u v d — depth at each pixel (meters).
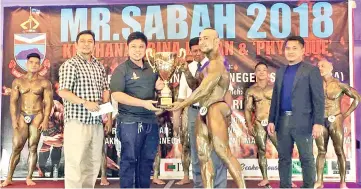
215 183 3.10
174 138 3.72
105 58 3.82
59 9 3.85
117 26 3.82
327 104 3.63
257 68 3.72
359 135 3.62
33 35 3.85
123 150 3.02
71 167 3.13
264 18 3.74
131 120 2.99
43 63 3.83
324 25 3.70
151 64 3.34
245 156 3.71
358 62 3.65
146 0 3.80
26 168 3.80
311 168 3.21
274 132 3.45
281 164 3.31
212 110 2.88
